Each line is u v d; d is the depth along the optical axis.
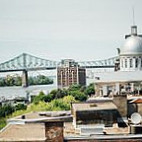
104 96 150.50
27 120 82.69
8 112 181.88
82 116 76.06
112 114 76.88
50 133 58.66
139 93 159.00
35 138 63.25
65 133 69.88
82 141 62.25
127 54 195.25
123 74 172.50
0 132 70.56
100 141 62.38
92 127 72.88
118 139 62.81
